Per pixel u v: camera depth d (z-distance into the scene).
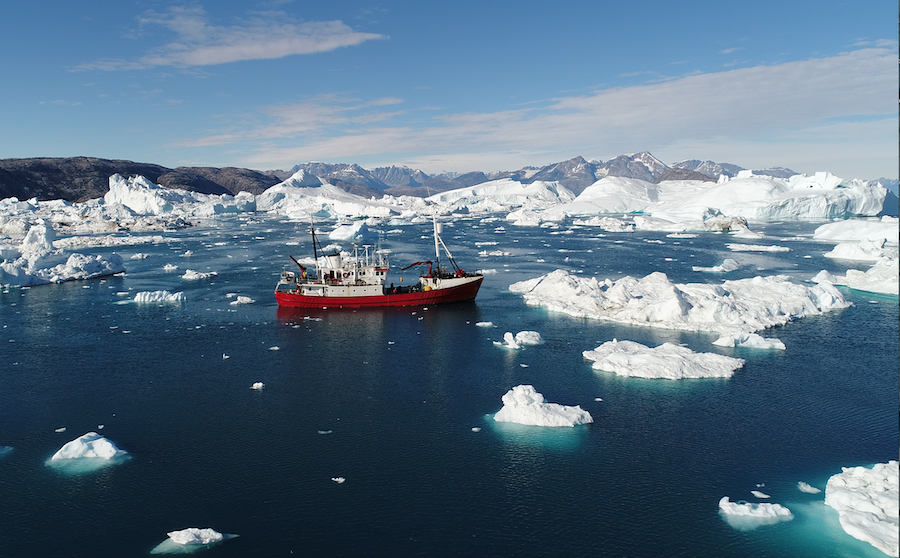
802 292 79.62
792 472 38.50
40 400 51.09
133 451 42.12
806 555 30.66
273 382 55.12
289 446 42.72
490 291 94.50
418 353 63.00
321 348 65.19
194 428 45.66
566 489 37.06
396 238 189.12
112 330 73.06
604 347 61.50
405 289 87.81
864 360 58.19
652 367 55.31
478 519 34.25
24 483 38.03
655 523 33.69
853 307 79.50
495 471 39.16
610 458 40.59
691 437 43.31
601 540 32.38
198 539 32.06
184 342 67.81
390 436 44.12
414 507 35.41
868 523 31.92
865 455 40.44
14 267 103.44
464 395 51.50
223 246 168.62
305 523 33.94
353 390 53.06
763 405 48.38
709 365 56.25
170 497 36.44
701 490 36.75
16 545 32.06
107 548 31.84
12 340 68.81
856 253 122.19
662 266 117.50
